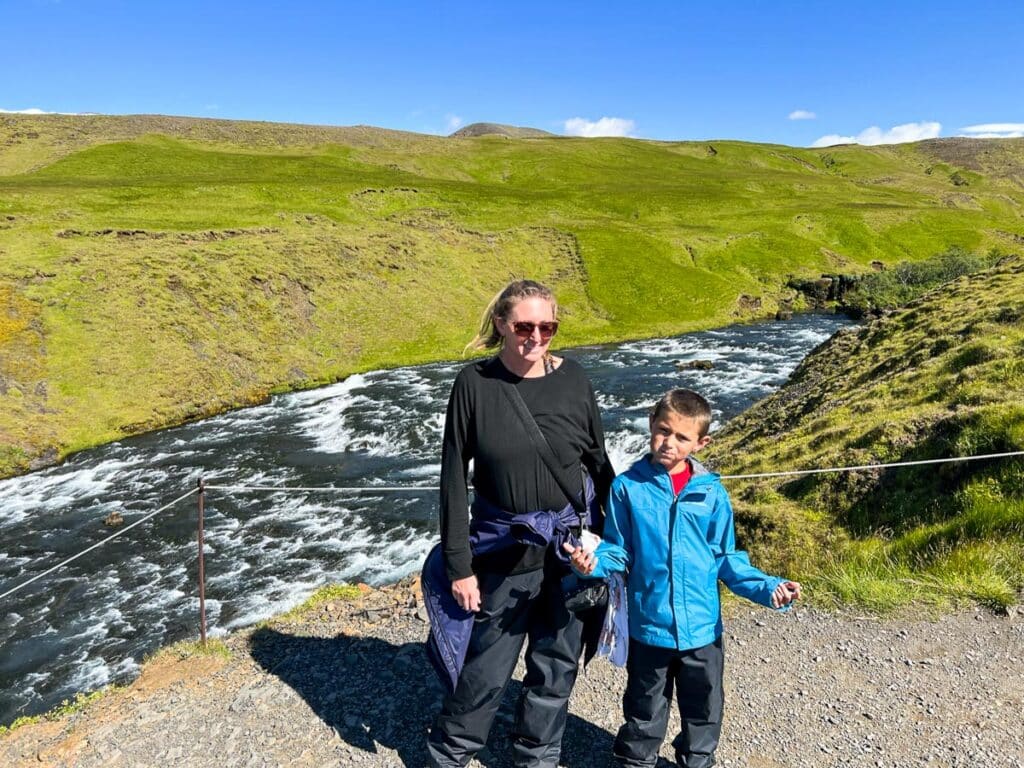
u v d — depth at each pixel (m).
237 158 102.88
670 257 68.31
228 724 4.42
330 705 4.57
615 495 3.62
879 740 4.06
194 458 24.50
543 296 3.36
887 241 85.00
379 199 80.50
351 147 123.62
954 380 11.48
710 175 137.25
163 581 15.24
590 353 43.66
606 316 55.03
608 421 26.22
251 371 36.50
